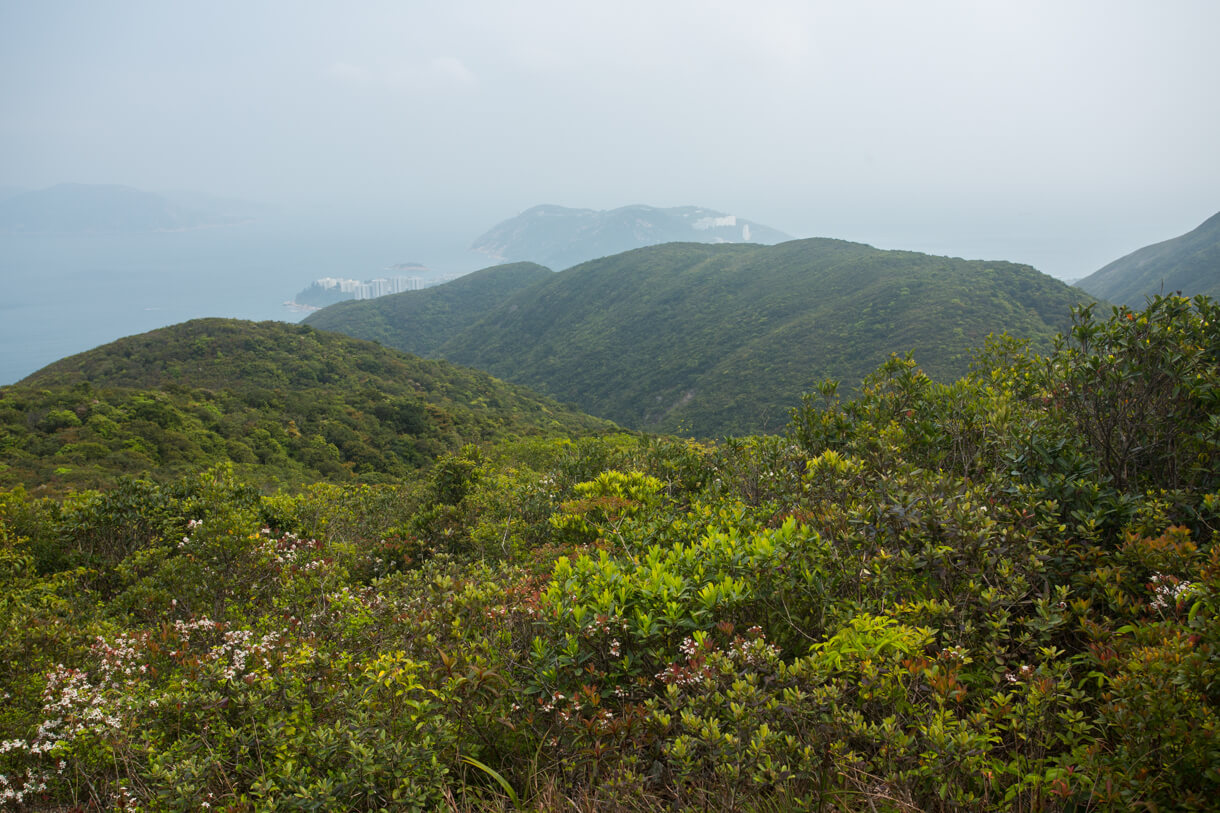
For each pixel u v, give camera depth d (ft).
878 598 8.10
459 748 7.51
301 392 160.97
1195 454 10.28
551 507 22.86
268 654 8.95
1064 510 9.20
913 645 6.57
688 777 6.33
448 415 165.89
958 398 13.43
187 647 10.86
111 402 115.24
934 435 12.71
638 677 7.97
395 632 10.49
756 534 9.89
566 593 9.08
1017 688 6.78
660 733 6.78
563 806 6.75
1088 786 5.48
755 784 6.12
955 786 5.68
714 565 9.33
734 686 6.55
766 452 16.14
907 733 6.44
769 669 7.13
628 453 24.75
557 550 15.99
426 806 7.00
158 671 10.32
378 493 32.14
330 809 6.51
